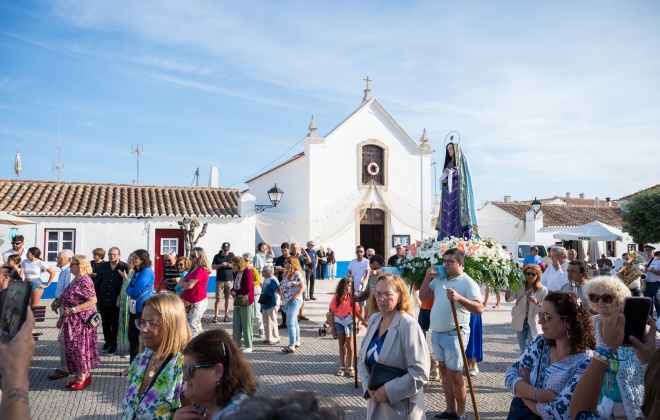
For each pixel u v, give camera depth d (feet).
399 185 84.07
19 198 56.90
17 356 5.87
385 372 12.65
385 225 82.23
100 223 57.52
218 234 62.75
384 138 83.46
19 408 5.62
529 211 99.81
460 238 26.23
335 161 79.56
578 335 10.76
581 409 8.83
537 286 24.81
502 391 23.67
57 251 55.67
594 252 95.30
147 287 26.76
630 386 10.53
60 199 58.65
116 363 28.73
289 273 32.27
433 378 26.04
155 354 10.98
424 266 24.49
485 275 23.77
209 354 8.65
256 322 39.93
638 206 81.20
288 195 81.87
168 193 66.13
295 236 76.48
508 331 38.06
